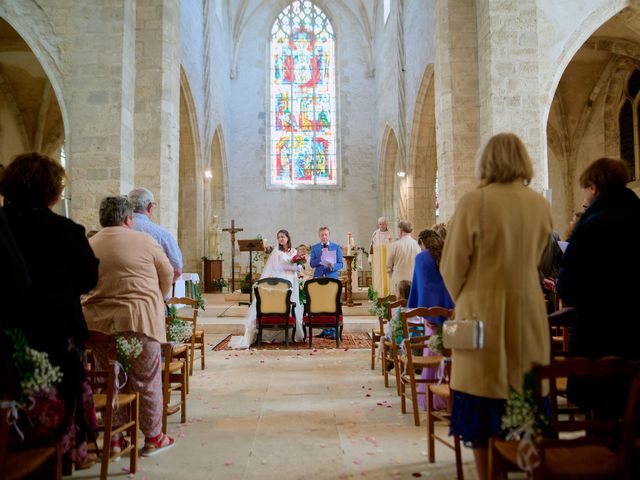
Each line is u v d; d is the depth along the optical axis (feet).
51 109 52.95
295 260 31.96
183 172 59.26
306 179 79.41
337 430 14.82
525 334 8.43
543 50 35.40
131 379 12.86
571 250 9.89
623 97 54.54
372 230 78.59
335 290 29.35
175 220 40.42
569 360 7.45
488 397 8.36
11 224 9.49
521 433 7.82
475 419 8.66
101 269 12.51
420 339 15.43
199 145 58.85
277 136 79.71
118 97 36.17
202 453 13.07
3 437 6.91
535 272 8.75
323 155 79.82
